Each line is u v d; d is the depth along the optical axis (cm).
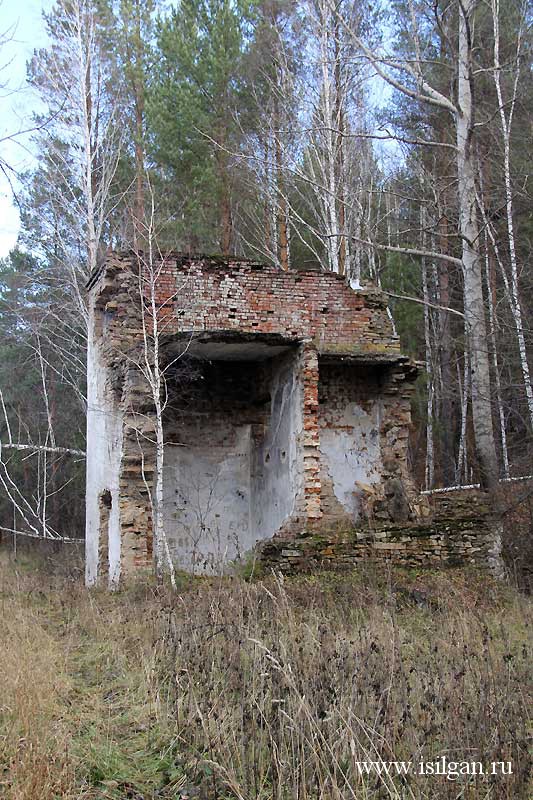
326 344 1446
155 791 500
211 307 1409
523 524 1396
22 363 2761
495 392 1752
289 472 1454
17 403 2992
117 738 582
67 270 2356
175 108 2131
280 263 2361
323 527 1327
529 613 983
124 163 2331
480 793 464
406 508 1354
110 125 2278
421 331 2566
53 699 643
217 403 1672
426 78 2095
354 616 938
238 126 2220
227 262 1430
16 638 806
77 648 854
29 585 1373
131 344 1356
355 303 1482
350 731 476
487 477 1401
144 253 1404
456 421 2556
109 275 1465
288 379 1480
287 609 862
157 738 577
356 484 1459
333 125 2153
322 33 2133
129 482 1362
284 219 2333
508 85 2039
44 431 2911
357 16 2158
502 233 2111
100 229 2191
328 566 1223
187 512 1627
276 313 1436
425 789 460
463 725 505
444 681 584
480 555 1284
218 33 2180
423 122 2317
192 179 2164
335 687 563
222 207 2158
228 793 491
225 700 584
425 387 2420
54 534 2633
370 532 1262
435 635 807
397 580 1144
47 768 484
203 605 901
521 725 538
